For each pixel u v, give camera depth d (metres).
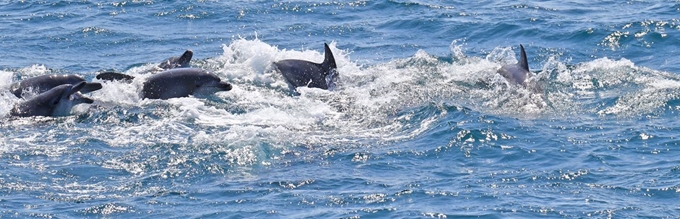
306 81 72.94
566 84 71.69
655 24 90.19
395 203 48.59
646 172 52.62
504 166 54.16
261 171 54.12
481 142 58.12
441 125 61.47
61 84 69.56
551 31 90.12
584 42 86.69
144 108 66.25
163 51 87.88
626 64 76.81
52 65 82.62
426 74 75.62
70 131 61.56
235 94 70.62
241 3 103.69
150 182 52.44
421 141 59.09
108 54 87.19
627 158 55.16
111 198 50.09
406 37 91.25
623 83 71.69
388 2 102.75
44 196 50.34
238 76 75.38
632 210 47.28
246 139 59.12
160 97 69.25
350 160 55.88
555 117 63.66
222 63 79.81
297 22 97.06
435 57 81.25
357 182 51.84
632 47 84.81
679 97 67.06
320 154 57.06
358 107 67.38
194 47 89.06
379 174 53.31
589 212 47.00
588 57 82.56
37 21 98.25
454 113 63.94
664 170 52.81
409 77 74.81
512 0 104.25
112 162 55.41
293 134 60.97
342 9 101.31
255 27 95.88
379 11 100.75
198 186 51.72
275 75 75.31
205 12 100.69
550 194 49.59
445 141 58.44
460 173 53.16
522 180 51.75
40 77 70.00
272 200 49.28
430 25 94.56
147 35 93.38
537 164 54.34
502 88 70.44
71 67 81.94
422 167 54.38
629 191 49.88
